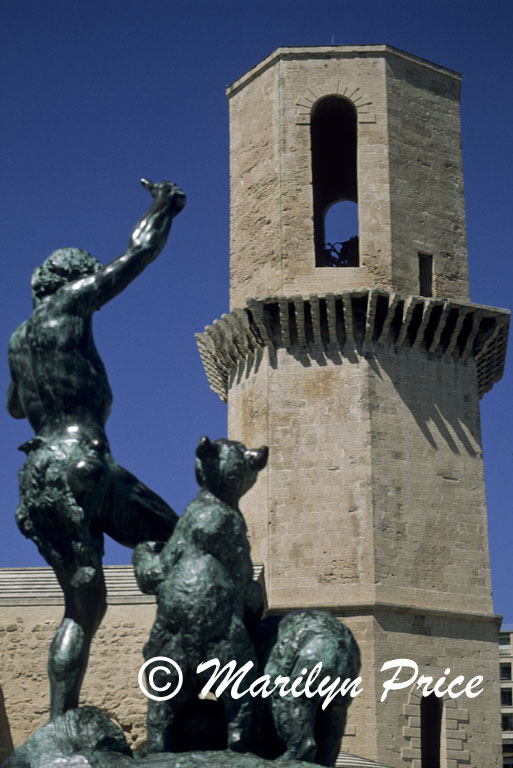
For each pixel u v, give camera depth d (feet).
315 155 177.88
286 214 162.91
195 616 36.32
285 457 156.97
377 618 147.74
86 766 35.60
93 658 104.68
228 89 175.32
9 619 106.73
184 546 37.19
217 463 37.86
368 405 156.15
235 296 165.68
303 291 159.94
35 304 40.60
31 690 105.09
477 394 162.91
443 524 155.84
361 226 161.99
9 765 36.45
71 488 38.01
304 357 159.74
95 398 39.63
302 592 151.12
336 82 167.43
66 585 38.70
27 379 39.68
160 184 41.29
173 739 37.01
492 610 155.22
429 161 168.14
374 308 156.56
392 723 143.64
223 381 170.91
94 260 40.98
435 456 157.99
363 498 152.87
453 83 173.27
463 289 165.37
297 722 35.96
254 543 155.33
